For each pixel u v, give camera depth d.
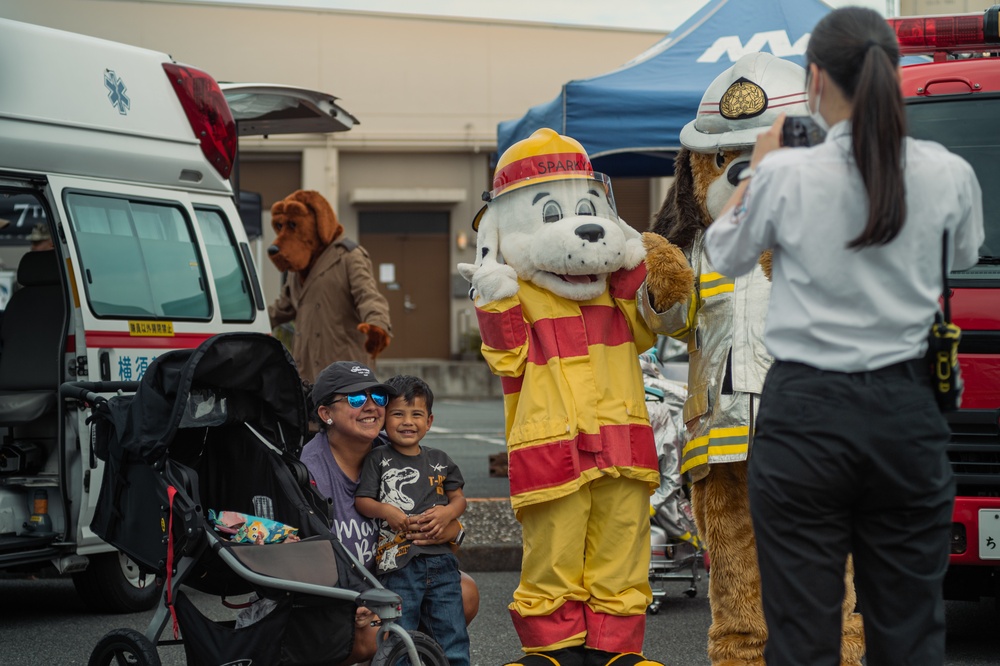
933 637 3.33
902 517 3.30
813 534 3.31
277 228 8.99
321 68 27.98
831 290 3.25
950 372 3.28
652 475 4.75
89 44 7.31
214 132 8.11
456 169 28.72
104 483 4.85
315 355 8.92
